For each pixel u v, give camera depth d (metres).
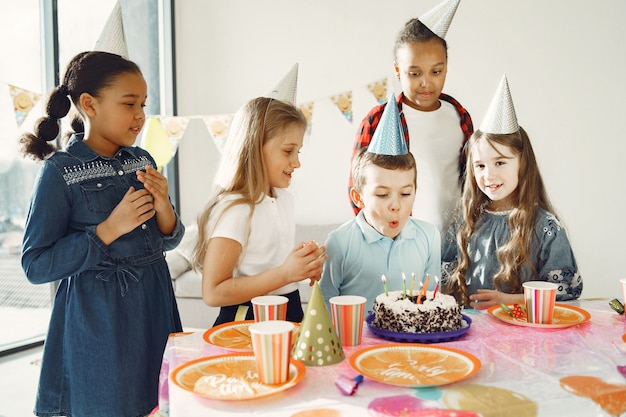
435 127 1.92
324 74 3.43
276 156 1.35
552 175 3.26
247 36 3.49
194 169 3.59
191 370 0.87
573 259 1.47
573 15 3.15
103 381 1.27
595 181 3.23
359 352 0.91
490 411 0.73
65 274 1.22
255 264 1.34
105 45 1.39
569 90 3.20
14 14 2.44
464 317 1.13
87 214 1.29
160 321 1.39
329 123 3.46
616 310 1.17
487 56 3.24
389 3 3.31
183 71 3.58
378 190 1.38
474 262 1.59
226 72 3.53
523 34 3.20
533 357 0.92
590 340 1.00
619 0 3.11
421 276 1.48
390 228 1.41
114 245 1.30
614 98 3.17
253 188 1.33
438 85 1.86
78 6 2.79
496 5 3.20
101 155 1.34
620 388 0.79
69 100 1.37
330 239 1.47
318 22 3.41
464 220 1.61
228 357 0.92
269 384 0.82
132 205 1.26
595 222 3.25
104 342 1.27
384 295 1.12
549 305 1.08
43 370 1.29
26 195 2.56
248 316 1.31
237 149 1.36
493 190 1.52
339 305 1.00
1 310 2.48
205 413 0.74
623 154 3.19
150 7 3.44
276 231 1.38
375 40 3.35
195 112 3.59
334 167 3.48
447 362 0.88
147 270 1.37
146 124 2.73
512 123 1.48
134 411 1.30
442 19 1.80
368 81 3.38
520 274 1.50
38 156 1.39
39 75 2.57
